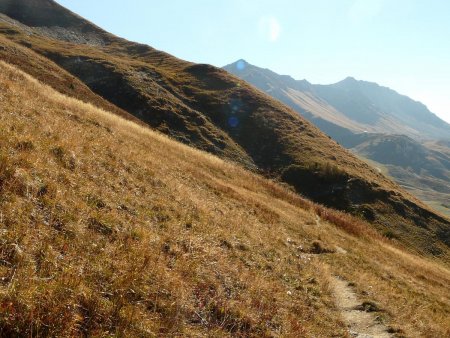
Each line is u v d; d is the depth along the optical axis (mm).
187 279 9938
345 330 11781
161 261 9992
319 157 75438
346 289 16312
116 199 12523
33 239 7938
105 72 90062
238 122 87312
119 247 9352
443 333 14648
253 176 41656
